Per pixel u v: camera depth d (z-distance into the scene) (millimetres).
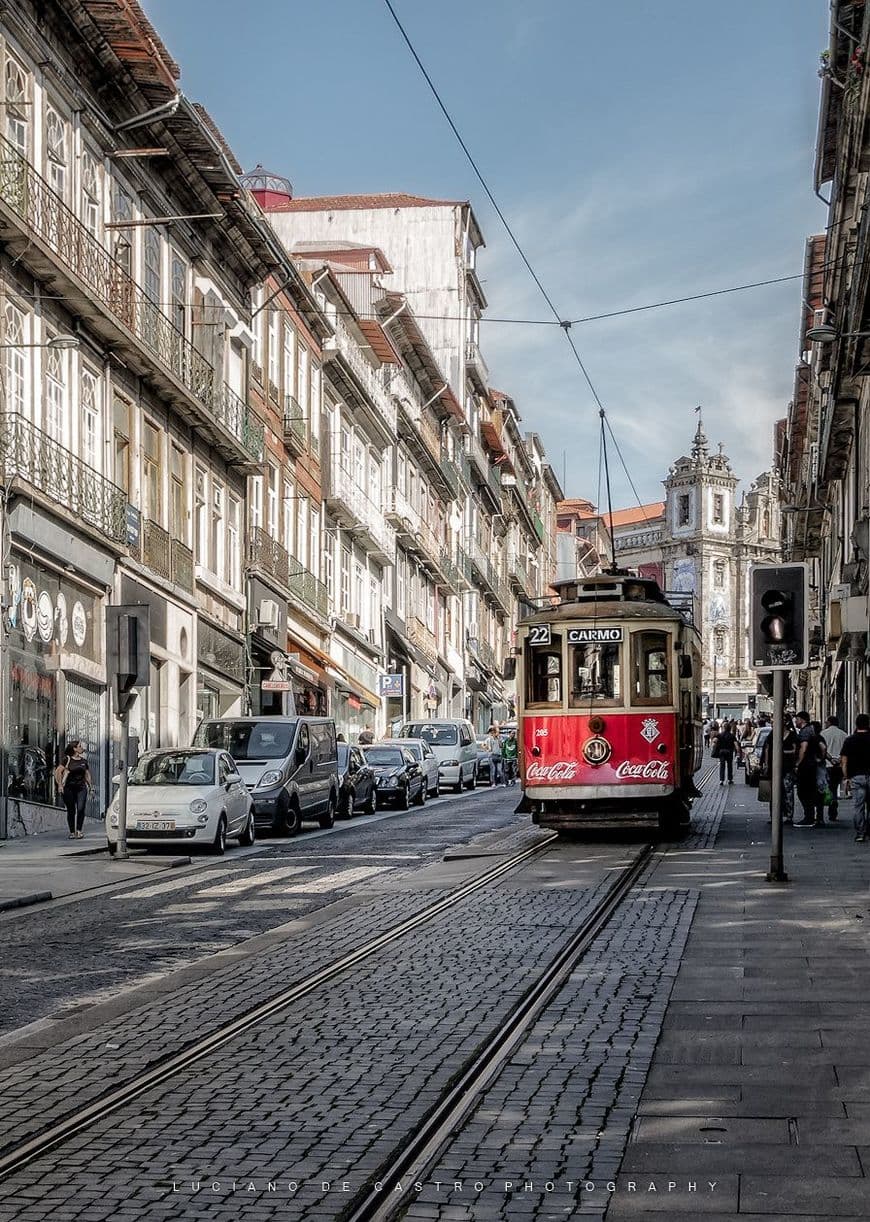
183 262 38688
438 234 72250
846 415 41719
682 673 24141
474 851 23031
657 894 16766
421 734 48750
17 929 16266
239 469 43125
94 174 32469
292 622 48438
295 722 30422
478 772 52438
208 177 38031
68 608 30734
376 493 60250
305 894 18469
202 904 17844
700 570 136250
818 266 45812
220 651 41094
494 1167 6914
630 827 24078
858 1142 7176
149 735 35531
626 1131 7453
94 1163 7113
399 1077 8742
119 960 13742
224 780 26000
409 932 14609
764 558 139250
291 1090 8492
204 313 39594
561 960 12562
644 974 11805
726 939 13414
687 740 25156
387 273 62094
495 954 13062
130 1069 9141
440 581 74000
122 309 33000
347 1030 10133
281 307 46750
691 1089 8250
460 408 72562
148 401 35750
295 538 49094
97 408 32656
